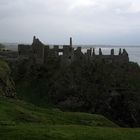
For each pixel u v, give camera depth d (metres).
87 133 43.62
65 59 176.50
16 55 185.88
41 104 143.50
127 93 156.75
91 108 151.25
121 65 185.12
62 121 63.19
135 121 147.88
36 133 41.25
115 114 150.62
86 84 161.62
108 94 155.88
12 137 39.25
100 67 176.00
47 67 173.12
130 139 42.62
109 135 43.72
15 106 62.72
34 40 183.88
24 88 156.75
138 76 176.00
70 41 187.00
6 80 88.31
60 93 155.88
